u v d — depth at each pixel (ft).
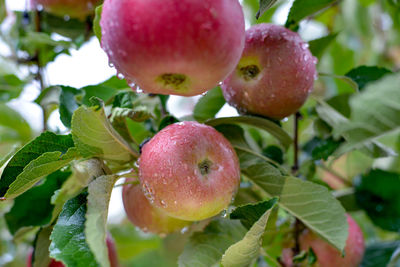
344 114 1.62
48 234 1.46
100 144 1.24
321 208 1.31
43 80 1.96
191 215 1.20
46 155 1.17
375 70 1.66
